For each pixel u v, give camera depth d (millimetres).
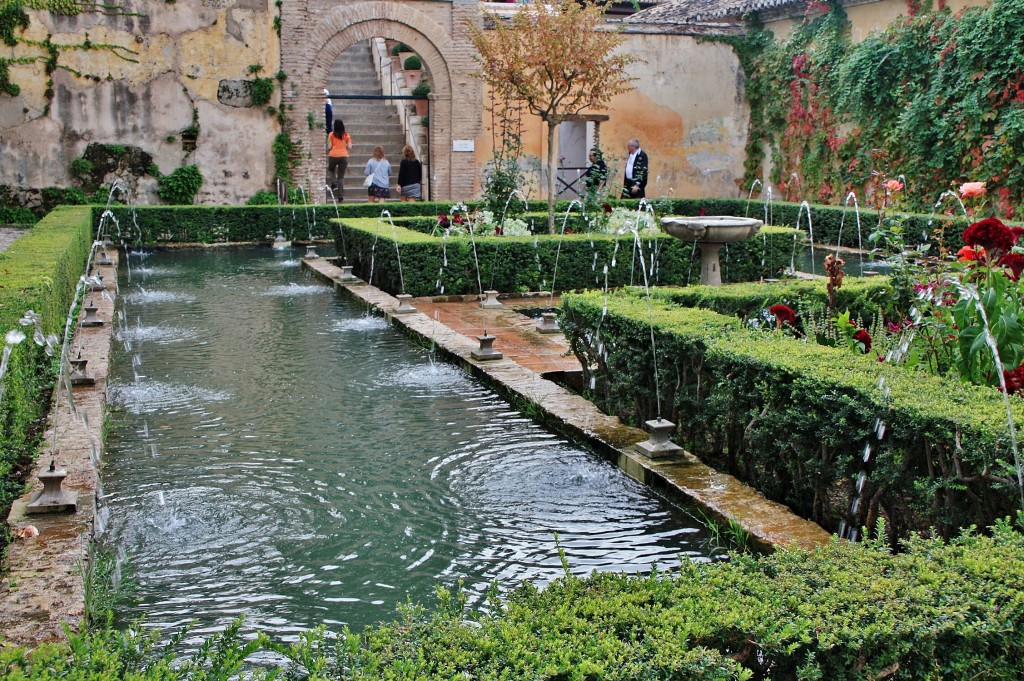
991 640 2254
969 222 12391
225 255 14320
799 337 6211
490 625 2213
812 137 18188
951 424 3260
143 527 4016
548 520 4145
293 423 5531
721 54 19750
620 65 12312
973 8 14375
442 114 18047
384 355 7324
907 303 6691
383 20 17438
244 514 4168
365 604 3355
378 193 17172
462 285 10117
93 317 8188
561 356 7059
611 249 10570
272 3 16734
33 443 4730
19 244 8484
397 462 4867
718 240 8922
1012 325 4098
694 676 2064
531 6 13148
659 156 19672
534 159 18734
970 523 3283
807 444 3936
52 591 3133
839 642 2182
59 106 15953
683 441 4953
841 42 17422
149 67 16297
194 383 6441
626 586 2445
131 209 15102
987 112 14211
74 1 15789
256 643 2133
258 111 16984
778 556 2613
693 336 4730
